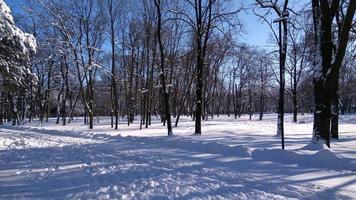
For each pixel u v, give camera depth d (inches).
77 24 1462.8
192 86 1968.5
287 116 2465.6
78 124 1793.8
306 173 384.8
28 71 818.8
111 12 1471.5
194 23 948.0
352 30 720.3
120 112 2642.7
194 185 337.1
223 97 3154.5
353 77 1642.5
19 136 940.6
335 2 542.0
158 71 1574.8
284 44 820.6
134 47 1662.2
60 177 382.3
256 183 342.0
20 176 390.3
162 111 1732.3
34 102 2274.9
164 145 671.1
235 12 909.2
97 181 361.1
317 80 548.4
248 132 1045.8
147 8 1374.3
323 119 542.9
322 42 544.7
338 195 297.6
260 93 2375.7
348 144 646.5
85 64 1476.4
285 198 290.8
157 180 360.5
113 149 614.5
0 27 732.0
